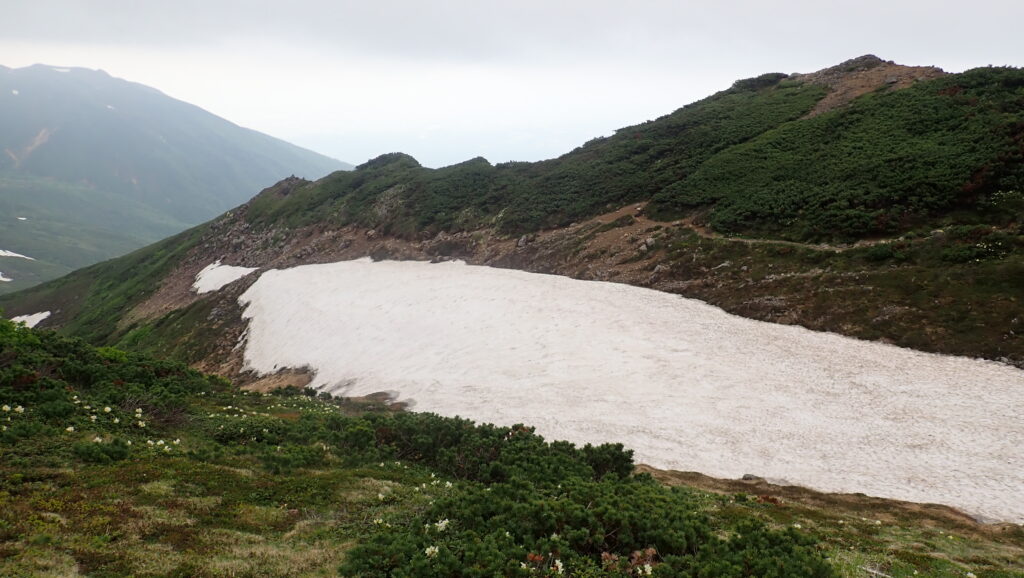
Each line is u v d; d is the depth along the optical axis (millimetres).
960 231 35594
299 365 50750
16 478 12086
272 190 119812
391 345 47125
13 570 8625
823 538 14766
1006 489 19359
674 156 69312
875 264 36906
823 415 26125
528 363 37531
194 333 70250
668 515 12758
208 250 107812
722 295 41125
